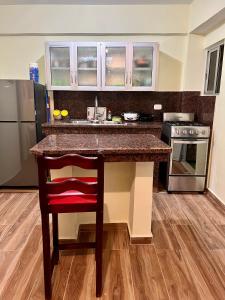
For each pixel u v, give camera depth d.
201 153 3.21
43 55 3.69
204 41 3.50
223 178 2.89
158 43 3.30
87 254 1.97
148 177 1.95
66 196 1.48
